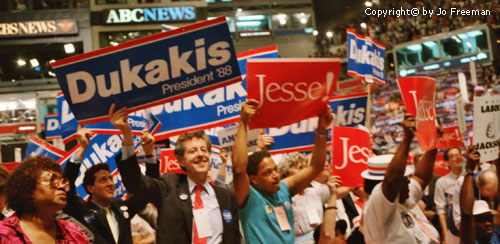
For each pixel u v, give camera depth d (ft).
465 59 102.42
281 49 116.67
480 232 15.80
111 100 13.17
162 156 21.44
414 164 26.45
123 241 15.70
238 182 12.58
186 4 101.71
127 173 12.20
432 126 15.14
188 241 12.28
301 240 17.35
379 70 26.40
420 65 107.45
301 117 13.79
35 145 20.10
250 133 19.11
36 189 9.75
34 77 95.45
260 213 13.07
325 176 19.53
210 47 13.44
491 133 15.80
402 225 13.57
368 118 23.06
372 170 15.10
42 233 9.82
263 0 116.16
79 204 15.21
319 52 115.34
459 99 24.99
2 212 14.06
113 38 99.55
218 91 19.08
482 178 17.48
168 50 13.39
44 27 96.58
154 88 13.34
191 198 12.68
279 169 18.58
